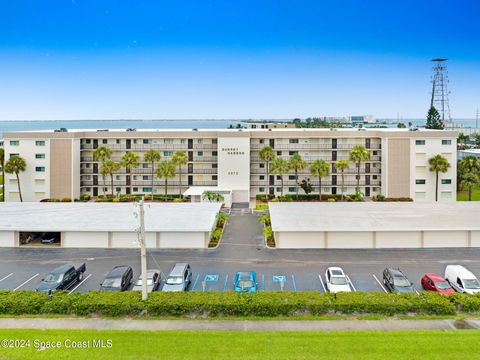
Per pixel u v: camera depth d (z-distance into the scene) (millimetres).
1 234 53438
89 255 50125
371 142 89875
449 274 40469
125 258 49031
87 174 90875
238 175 87250
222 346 26703
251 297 32719
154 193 91125
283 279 41375
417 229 52438
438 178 84750
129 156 87000
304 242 53000
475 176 87438
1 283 41375
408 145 84875
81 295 33281
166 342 27203
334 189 90625
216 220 60969
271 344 26953
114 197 87938
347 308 31688
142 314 31531
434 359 25328
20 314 31859
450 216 57062
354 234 52844
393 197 85312
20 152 86312
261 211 76875
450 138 84750
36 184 86750
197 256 49875
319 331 28953
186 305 31500
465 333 28500
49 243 54406
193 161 90312
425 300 32125
